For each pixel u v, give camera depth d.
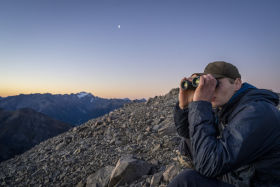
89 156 7.48
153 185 4.21
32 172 7.76
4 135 152.75
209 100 1.50
